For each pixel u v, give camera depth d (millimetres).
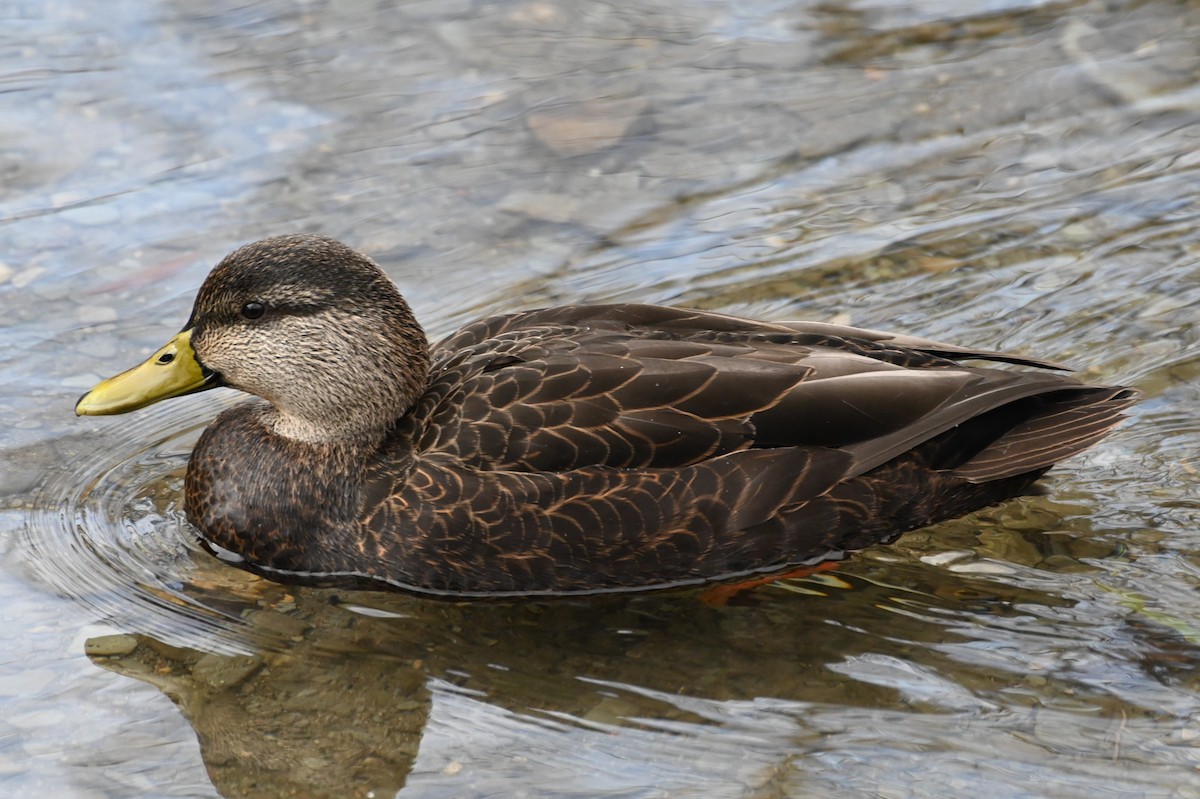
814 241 15602
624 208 16156
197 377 11891
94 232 15547
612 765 9664
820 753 9688
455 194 16266
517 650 10875
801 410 11023
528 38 18891
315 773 9648
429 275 15125
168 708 10258
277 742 9945
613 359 11172
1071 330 14117
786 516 11016
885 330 14188
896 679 10391
